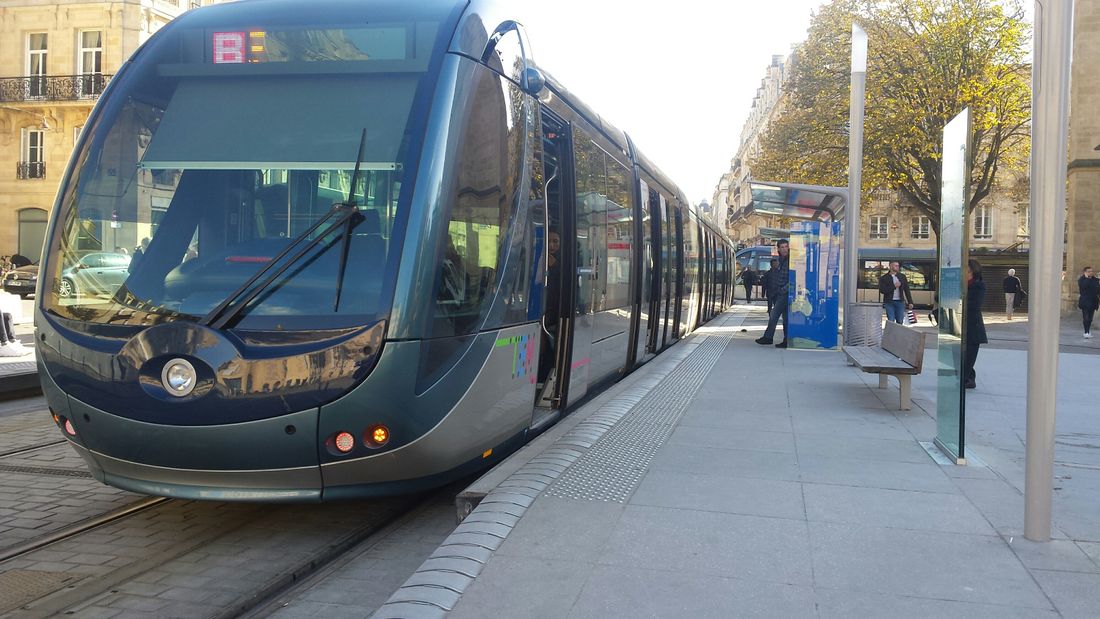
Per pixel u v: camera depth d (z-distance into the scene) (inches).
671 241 588.7
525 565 163.3
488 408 225.3
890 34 1154.0
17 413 382.9
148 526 220.7
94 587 178.2
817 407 349.7
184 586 179.3
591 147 344.2
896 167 1202.6
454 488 260.8
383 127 209.2
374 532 222.1
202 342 190.5
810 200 772.6
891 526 188.7
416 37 219.1
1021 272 1852.9
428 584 152.4
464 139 213.6
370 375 190.4
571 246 308.5
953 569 163.3
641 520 190.9
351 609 168.2
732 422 312.0
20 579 182.4
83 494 248.5
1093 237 1353.3
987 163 1228.5
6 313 532.4
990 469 243.0
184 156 213.9
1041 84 173.8
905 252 1860.2
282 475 193.9
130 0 1560.0
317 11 225.1
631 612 143.3
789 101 1307.8
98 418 197.3
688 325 745.6
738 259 2190.0
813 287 609.0
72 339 201.0
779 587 154.1
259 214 206.2
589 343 337.4
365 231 201.0
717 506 202.4
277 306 195.2
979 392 420.2
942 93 1130.0
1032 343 178.9
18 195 1636.3
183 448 192.5
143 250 208.2
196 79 223.1
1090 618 142.1
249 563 194.1
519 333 242.8
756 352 594.6
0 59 1608.0
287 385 189.2
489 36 232.7
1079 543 178.5
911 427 306.2
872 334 527.2
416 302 195.8
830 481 226.7
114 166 217.3
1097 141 1349.7
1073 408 376.2
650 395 373.4
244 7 231.0
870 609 145.1
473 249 216.7
